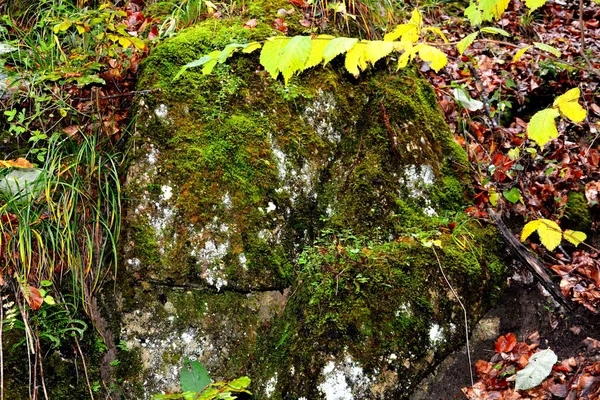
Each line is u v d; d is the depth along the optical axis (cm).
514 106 422
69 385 279
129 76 347
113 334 297
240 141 319
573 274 322
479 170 356
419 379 285
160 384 291
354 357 279
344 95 350
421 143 344
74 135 330
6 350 269
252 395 287
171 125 316
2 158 322
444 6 516
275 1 381
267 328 304
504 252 330
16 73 338
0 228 281
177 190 304
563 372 287
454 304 298
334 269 299
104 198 307
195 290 303
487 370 293
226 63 335
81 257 298
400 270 299
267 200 315
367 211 321
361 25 389
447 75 423
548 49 189
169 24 380
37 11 397
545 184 358
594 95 416
